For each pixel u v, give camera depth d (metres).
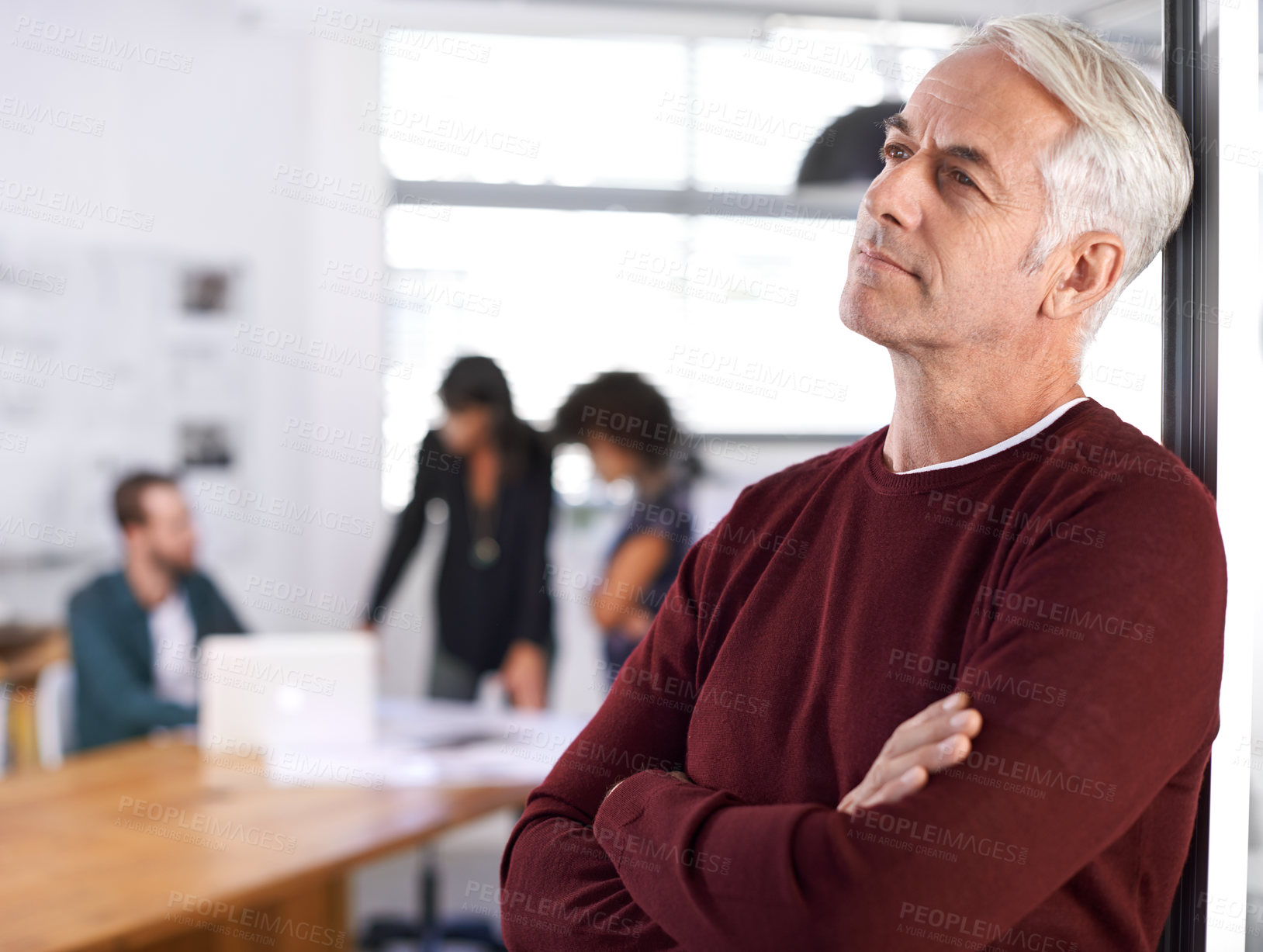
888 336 0.98
